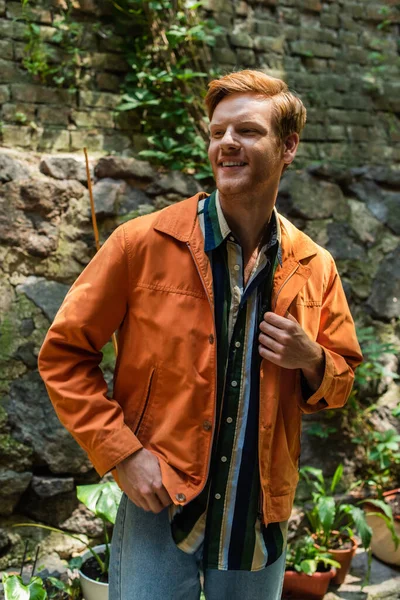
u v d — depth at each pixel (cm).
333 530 284
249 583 149
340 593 260
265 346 140
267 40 336
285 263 148
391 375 306
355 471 308
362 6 362
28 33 279
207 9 320
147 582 137
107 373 273
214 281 141
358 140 354
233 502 142
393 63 365
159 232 141
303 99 342
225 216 143
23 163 268
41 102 284
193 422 136
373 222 333
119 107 291
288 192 314
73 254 274
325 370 143
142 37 301
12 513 258
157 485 132
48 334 138
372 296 325
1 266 263
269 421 141
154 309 138
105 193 279
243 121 134
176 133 307
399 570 280
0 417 256
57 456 259
